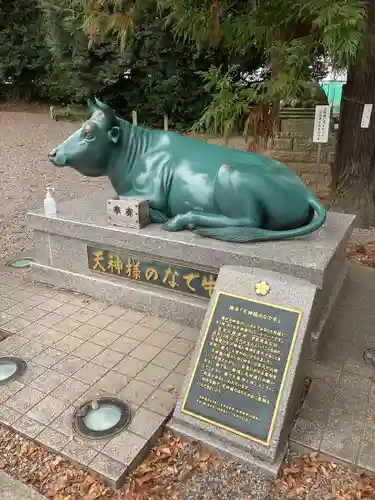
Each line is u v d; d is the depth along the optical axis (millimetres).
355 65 6262
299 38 4977
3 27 19625
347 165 7117
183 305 4066
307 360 3029
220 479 2664
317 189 7508
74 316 4270
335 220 4500
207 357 2918
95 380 3395
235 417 2758
